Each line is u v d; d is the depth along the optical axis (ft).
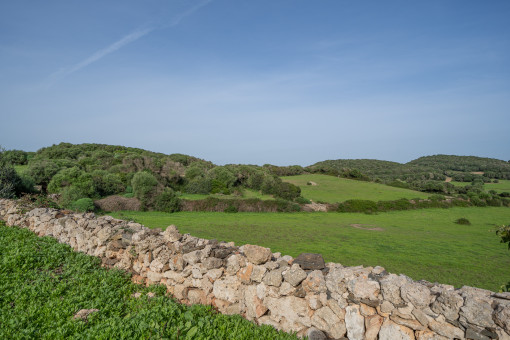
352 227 135.13
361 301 16.78
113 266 29.91
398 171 495.41
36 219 44.32
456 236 122.72
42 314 19.22
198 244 25.77
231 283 21.97
